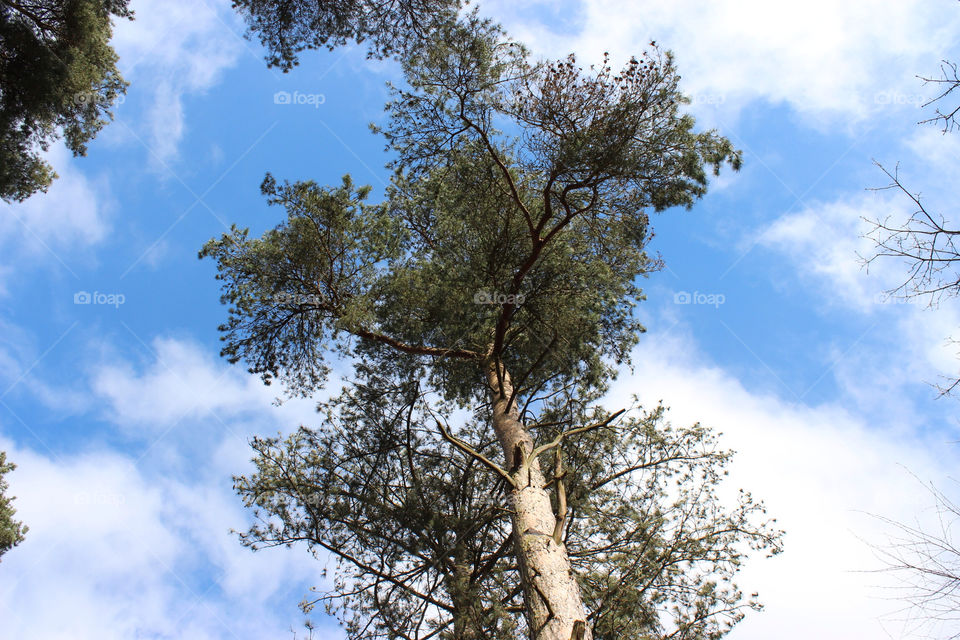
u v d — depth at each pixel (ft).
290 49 35.37
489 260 31.73
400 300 34.53
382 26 35.12
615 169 28.40
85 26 37.91
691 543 30.19
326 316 36.83
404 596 30.30
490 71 29.48
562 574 22.40
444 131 31.50
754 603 28.27
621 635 25.85
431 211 37.70
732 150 28.76
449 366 36.91
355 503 32.58
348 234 35.47
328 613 30.27
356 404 36.96
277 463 33.76
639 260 34.86
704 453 33.91
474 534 31.86
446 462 35.09
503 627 25.89
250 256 35.22
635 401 35.22
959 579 15.19
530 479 26.48
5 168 37.70
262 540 31.89
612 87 27.45
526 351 35.27
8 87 35.88
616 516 33.01
